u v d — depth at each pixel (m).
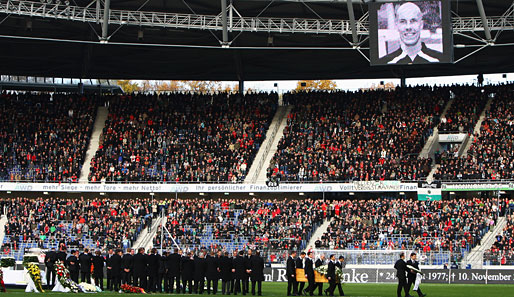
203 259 34.16
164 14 59.31
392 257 47.69
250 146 66.44
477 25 59.41
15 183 63.59
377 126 66.62
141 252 34.28
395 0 59.16
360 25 60.81
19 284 38.34
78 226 57.75
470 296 35.03
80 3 60.53
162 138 68.25
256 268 33.28
